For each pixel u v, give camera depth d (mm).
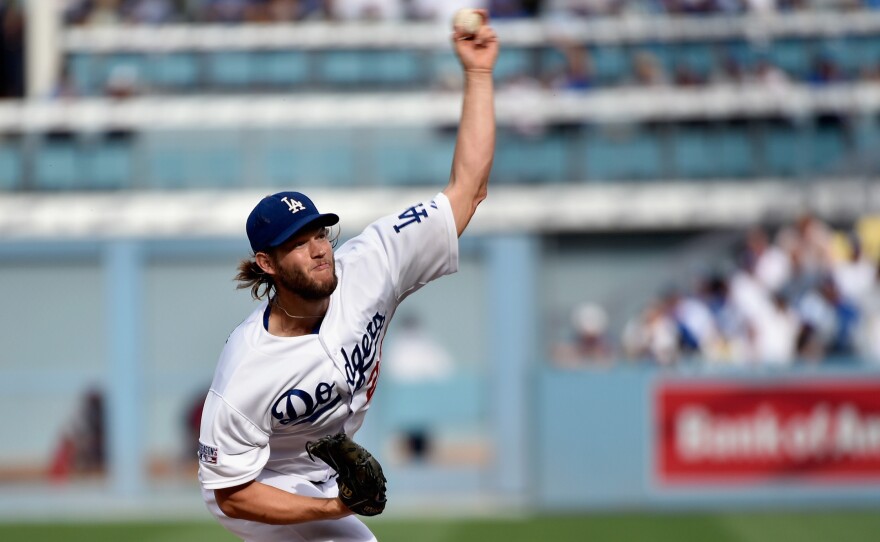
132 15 55250
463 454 40531
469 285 41938
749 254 42656
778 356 39812
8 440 41750
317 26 53719
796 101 47688
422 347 41562
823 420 36062
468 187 14242
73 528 36219
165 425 41812
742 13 53594
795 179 46875
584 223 45938
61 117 46625
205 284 42406
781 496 36125
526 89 49125
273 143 46625
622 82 52406
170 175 46312
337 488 14961
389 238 13906
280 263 12930
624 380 36625
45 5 52281
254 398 13258
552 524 35000
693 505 36250
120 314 42188
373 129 46875
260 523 14602
